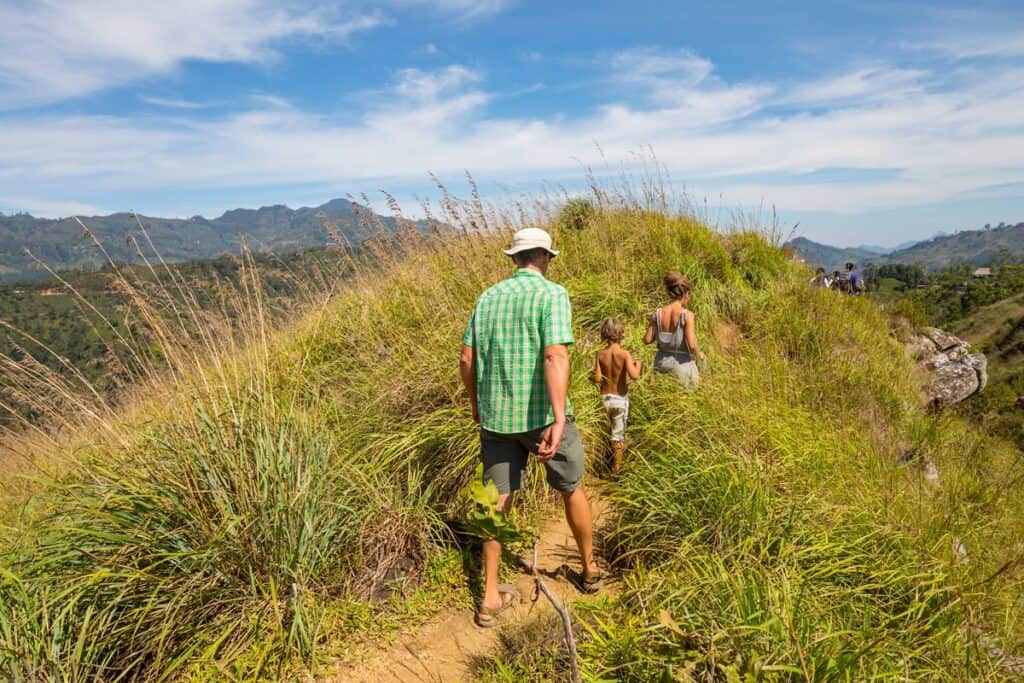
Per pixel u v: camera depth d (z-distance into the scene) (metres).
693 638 2.19
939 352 11.77
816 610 2.74
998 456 4.79
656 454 4.57
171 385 3.66
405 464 4.34
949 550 3.46
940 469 4.82
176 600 2.93
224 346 4.14
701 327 7.91
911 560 3.29
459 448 4.30
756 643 2.41
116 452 3.45
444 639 3.21
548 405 3.21
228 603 3.08
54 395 3.45
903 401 7.34
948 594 3.05
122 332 3.56
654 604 2.94
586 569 3.56
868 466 4.59
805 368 7.42
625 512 4.16
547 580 3.72
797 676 2.31
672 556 3.55
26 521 3.49
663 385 5.68
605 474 5.06
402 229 7.16
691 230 10.34
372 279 7.04
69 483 3.39
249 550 3.17
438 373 4.86
